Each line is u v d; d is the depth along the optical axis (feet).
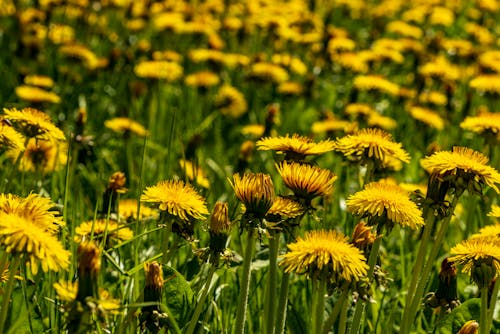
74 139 18.99
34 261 8.43
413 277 11.65
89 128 25.41
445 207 11.15
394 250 18.15
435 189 11.16
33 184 16.37
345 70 32.42
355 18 45.27
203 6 39.55
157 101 27.94
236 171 20.10
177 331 9.52
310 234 9.91
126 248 14.62
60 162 18.12
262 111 29.35
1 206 9.42
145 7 36.58
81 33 35.35
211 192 18.72
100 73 29.81
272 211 10.07
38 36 31.50
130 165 20.57
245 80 29.40
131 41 36.58
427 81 30.19
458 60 34.91
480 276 10.89
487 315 11.85
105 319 8.57
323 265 9.69
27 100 22.76
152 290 9.69
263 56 31.32
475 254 10.83
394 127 26.16
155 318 9.67
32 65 30.19
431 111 26.07
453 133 28.35
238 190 9.83
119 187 14.35
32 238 8.31
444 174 11.03
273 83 30.14
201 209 11.09
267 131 22.09
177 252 14.29
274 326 11.40
